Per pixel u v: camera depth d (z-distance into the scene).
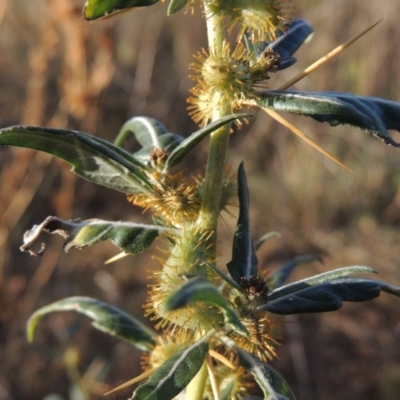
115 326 0.36
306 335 0.78
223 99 0.31
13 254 0.87
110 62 0.89
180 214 0.31
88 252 0.87
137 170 0.31
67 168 0.87
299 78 0.32
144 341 0.36
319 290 0.31
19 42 1.08
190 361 0.29
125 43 1.12
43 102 0.89
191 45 1.13
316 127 1.04
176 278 0.30
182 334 0.32
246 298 0.30
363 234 0.97
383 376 0.74
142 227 0.31
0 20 1.01
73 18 0.85
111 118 1.02
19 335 0.77
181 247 0.30
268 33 0.31
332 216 1.00
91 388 0.56
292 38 0.34
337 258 0.93
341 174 1.03
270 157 1.05
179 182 0.31
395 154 1.03
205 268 0.30
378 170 1.02
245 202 0.32
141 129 0.36
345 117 0.30
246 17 0.30
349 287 0.31
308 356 0.76
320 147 0.32
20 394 0.73
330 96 0.30
